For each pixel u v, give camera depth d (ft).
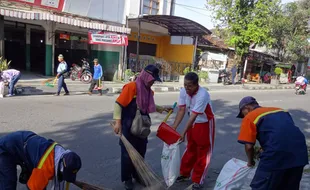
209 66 74.43
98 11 46.80
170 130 11.50
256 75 89.86
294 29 92.63
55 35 48.65
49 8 41.24
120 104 10.84
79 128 19.80
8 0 37.22
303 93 61.21
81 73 45.65
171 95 41.42
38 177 7.09
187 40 66.18
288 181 8.61
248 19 67.21
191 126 11.85
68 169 7.20
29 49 48.78
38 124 19.92
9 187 7.94
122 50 49.96
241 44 69.36
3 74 29.84
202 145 12.03
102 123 21.53
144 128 11.05
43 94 33.12
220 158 16.48
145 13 54.80
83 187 8.58
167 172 11.36
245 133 8.80
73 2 43.32
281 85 84.94
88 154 15.21
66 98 31.78
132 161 10.55
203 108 11.52
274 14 69.72
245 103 9.64
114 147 16.60
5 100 27.76
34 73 47.39
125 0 50.31
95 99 32.58
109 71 51.06
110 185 12.17
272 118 8.53
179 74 63.57
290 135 8.25
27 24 45.96
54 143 7.96
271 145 8.24
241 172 10.24
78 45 52.60
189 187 12.48
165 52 67.56
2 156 8.05
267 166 8.27
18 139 8.11
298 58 99.50
